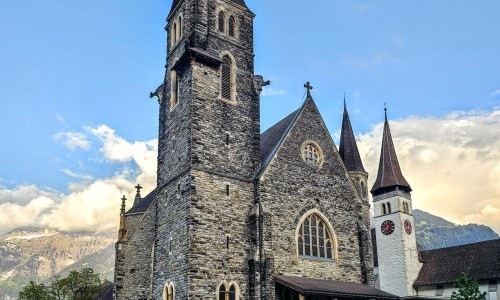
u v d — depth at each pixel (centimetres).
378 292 4322
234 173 4325
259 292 3950
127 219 5447
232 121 4503
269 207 4303
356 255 4819
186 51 4416
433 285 7575
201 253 3881
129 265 4869
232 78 4684
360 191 5878
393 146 8731
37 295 8881
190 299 3709
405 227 8106
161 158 4775
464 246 7894
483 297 3806
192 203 3972
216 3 4847
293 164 4634
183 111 4438
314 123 4997
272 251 4131
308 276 4353
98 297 6612
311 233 4566
